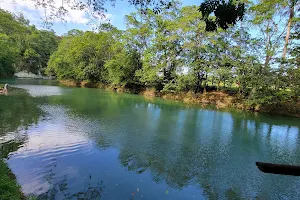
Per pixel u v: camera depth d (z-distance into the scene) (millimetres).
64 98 21062
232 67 21297
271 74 18500
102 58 36656
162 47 26328
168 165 7227
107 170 6496
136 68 31297
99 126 11484
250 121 15156
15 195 4520
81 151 7836
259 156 8656
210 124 13695
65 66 40562
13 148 7730
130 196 5238
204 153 8594
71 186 5465
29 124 10969
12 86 28844
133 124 12383
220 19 3344
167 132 11211
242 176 6801
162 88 28312
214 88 26266
